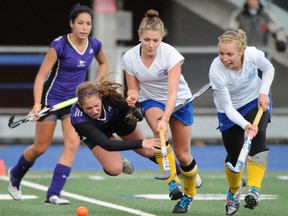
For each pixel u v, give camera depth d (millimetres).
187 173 23953
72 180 33906
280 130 46438
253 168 22625
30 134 47219
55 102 26859
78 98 22000
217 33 52344
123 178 34688
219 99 22953
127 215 23828
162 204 26406
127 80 23641
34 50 46500
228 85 22844
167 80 23375
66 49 26438
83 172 37312
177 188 23094
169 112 22422
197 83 44750
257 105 23250
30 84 51312
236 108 23375
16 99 54969
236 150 23375
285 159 41844
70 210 24938
